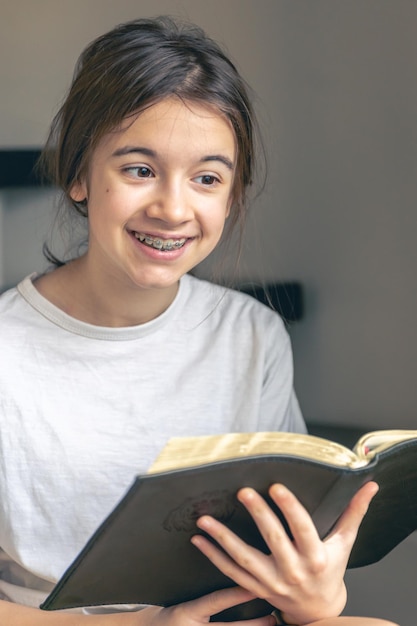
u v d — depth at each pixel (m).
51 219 1.89
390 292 1.79
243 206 1.45
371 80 1.78
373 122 1.78
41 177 1.90
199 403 1.44
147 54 1.23
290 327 1.90
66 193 1.39
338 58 1.80
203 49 1.28
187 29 1.55
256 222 1.89
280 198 1.88
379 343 1.81
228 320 1.50
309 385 1.89
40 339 1.39
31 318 1.40
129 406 1.40
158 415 1.41
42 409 1.36
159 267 1.26
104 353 1.40
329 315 1.86
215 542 1.08
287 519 1.04
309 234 1.86
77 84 1.32
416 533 1.68
